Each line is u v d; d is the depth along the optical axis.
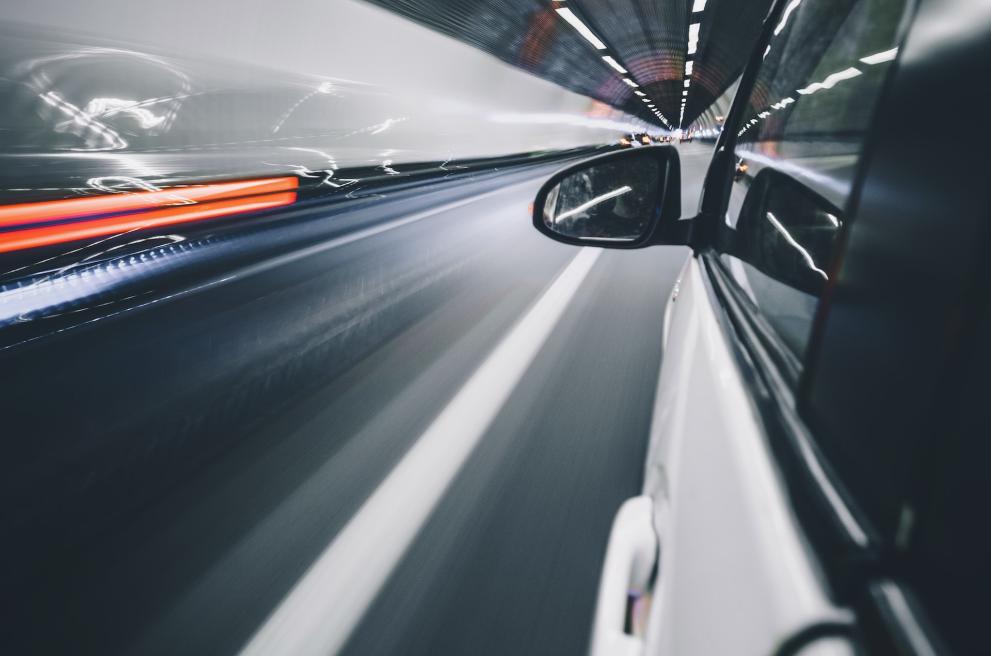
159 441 2.62
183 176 5.84
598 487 2.32
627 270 6.11
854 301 0.47
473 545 2.00
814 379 0.55
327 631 1.67
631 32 27.30
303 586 1.82
